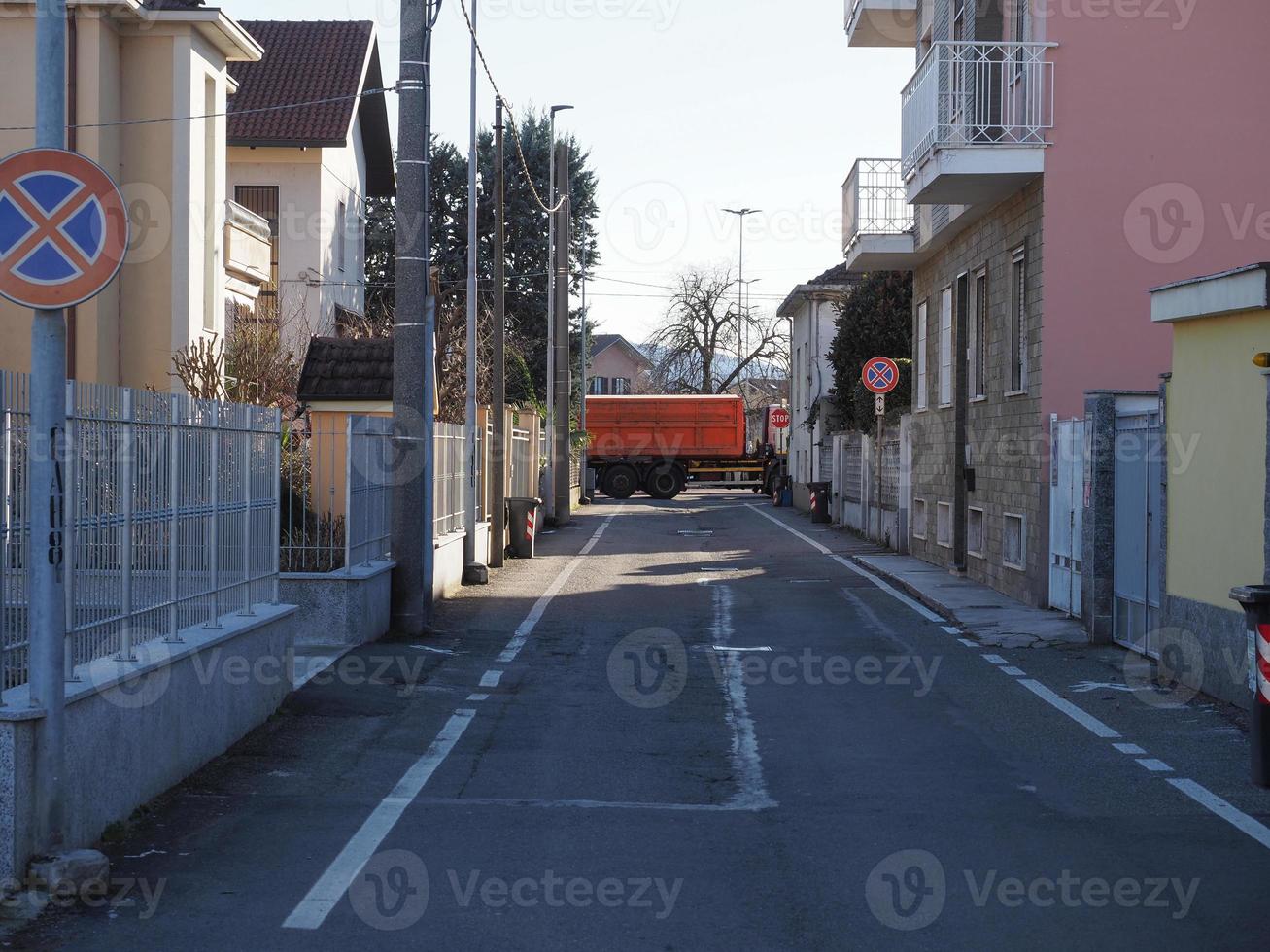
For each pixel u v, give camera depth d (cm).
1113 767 866
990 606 1695
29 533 612
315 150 3400
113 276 607
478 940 540
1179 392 1166
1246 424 1033
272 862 644
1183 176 1675
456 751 910
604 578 2134
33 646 592
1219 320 1081
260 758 869
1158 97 1673
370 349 1802
